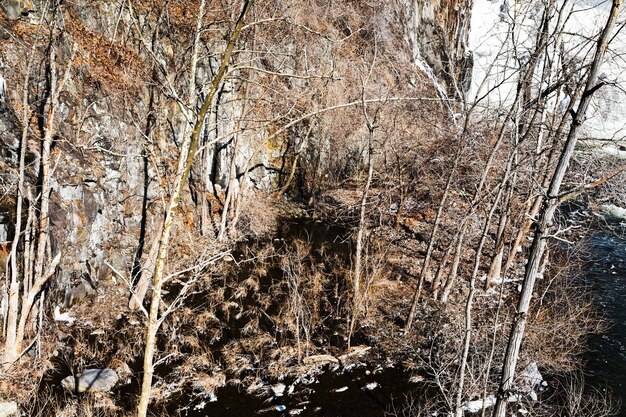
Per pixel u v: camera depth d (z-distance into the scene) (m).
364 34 25.06
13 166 11.62
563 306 15.28
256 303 15.12
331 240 20.50
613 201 12.25
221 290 15.26
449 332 13.55
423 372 12.56
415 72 26.02
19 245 11.14
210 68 18.30
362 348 13.33
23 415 9.60
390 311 15.29
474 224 18.31
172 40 18.27
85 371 11.01
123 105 16.34
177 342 12.79
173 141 18.75
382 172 23.80
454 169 13.14
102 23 16.75
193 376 11.65
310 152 24.27
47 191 10.58
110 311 13.59
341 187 25.17
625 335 14.40
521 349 12.34
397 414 10.98
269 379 11.94
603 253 20.27
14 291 9.95
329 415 10.85
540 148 11.59
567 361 12.72
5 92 11.98
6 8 13.12
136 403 10.58
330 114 23.45
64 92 14.11
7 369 10.03
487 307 15.50
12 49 12.68
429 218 22.30
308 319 14.15
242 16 6.82
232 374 11.97
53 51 10.47
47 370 10.98
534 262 5.98
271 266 17.66
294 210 23.28
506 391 6.32
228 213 20.23
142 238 16.36
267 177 23.42
